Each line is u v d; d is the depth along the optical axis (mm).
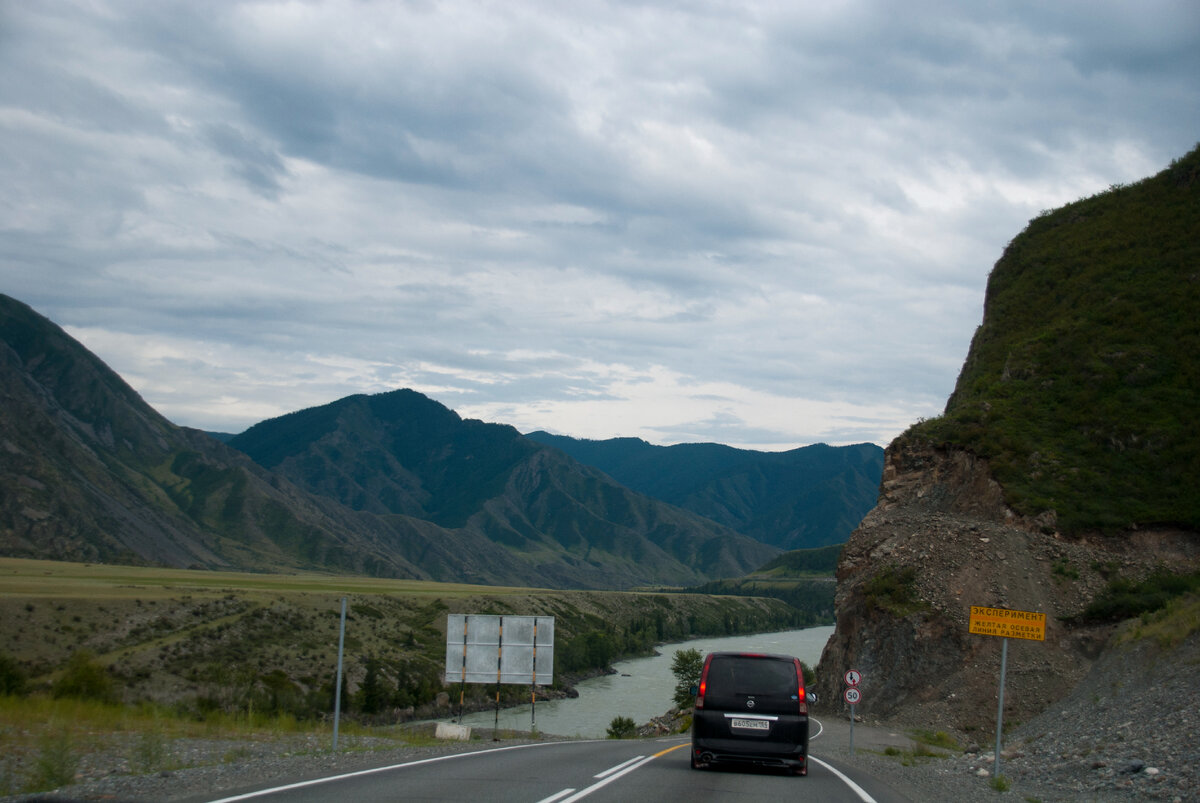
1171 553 41250
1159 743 18188
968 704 37750
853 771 18047
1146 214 65062
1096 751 19656
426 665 95938
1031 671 37906
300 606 105250
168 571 184500
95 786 12141
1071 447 48781
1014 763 21219
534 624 31609
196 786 12156
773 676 16328
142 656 74500
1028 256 69062
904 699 40469
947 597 42500
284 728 24797
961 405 58188
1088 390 51875
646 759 18312
